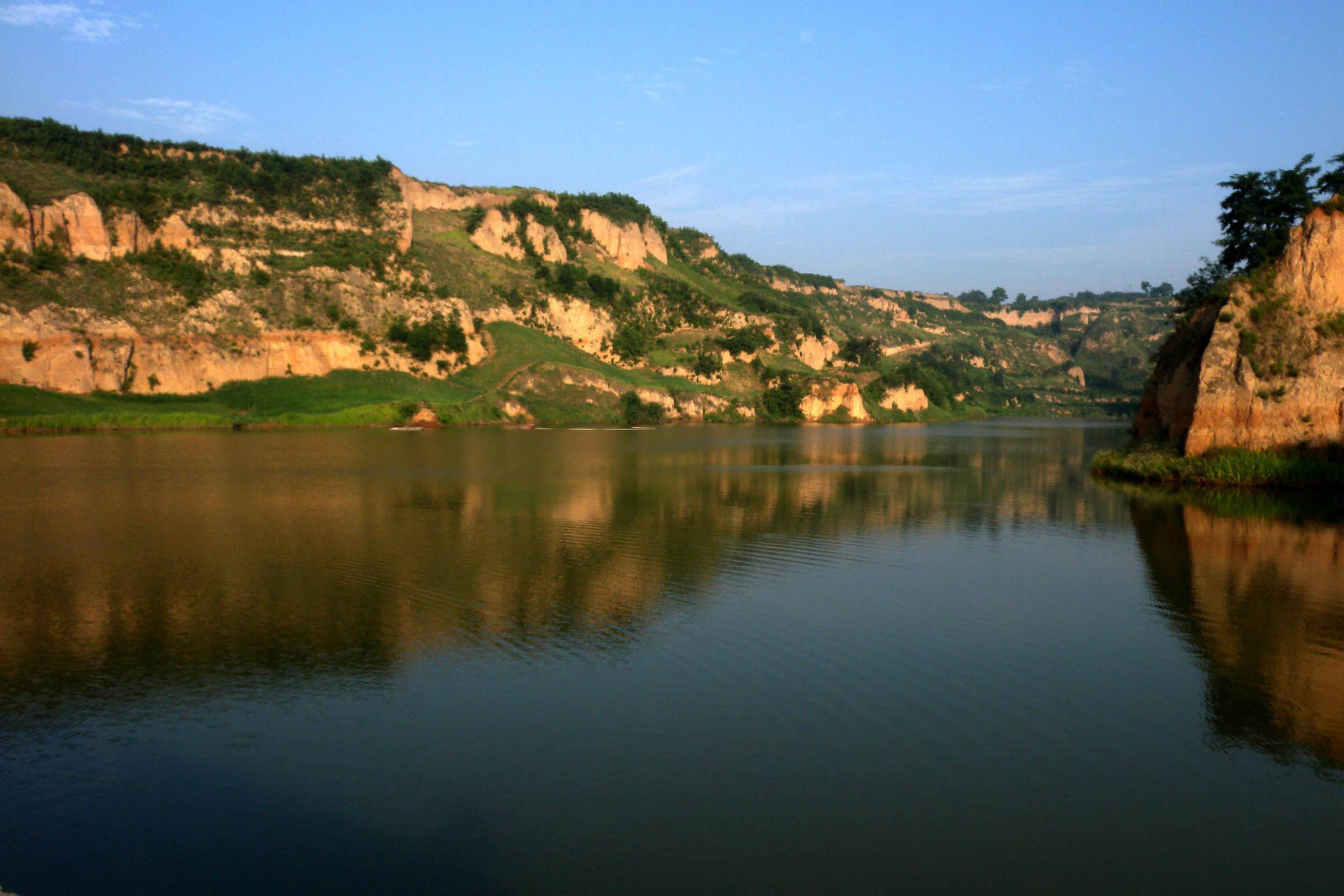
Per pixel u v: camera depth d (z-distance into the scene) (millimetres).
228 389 121438
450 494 45844
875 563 29906
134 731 15992
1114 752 15539
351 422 115125
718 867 12062
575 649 20469
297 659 19672
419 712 16875
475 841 12609
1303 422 50531
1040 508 43156
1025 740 15953
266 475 53781
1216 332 53156
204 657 19688
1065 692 18172
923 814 13445
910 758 15211
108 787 14062
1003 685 18516
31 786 14078
